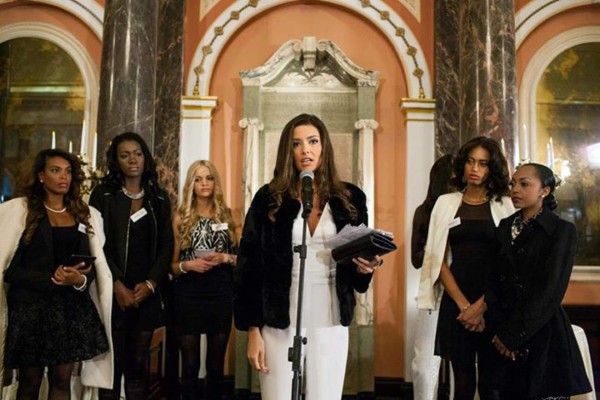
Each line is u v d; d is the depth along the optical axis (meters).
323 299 2.39
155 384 5.70
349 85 6.54
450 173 4.29
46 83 6.61
